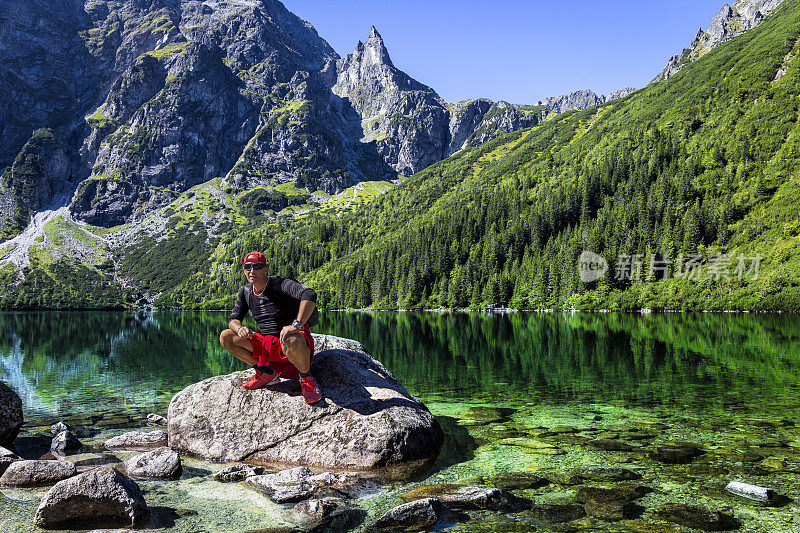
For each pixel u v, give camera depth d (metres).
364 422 8.20
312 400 8.58
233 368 24.27
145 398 15.64
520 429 10.15
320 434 8.21
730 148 194.25
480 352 30.70
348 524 5.38
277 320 8.45
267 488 6.74
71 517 5.42
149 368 24.41
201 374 21.98
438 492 6.28
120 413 13.12
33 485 6.92
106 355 31.88
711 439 8.99
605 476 6.86
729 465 7.28
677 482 6.52
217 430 8.73
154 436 9.66
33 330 71.94
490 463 7.66
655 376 18.83
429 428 8.62
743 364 22.45
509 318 99.56
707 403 12.99
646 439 9.08
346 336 48.16
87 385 18.69
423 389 16.33
